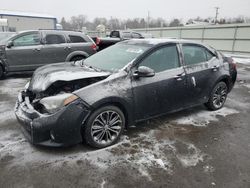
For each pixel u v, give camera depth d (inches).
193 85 170.7
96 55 179.0
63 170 113.4
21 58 301.0
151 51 150.8
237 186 107.4
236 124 172.7
